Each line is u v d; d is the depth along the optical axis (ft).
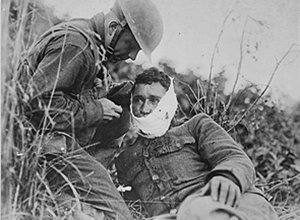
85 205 9.65
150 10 10.30
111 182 9.87
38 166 9.56
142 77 10.31
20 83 9.65
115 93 10.19
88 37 9.97
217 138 10.19
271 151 10.77
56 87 9.71
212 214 9.83
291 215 10.66
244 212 9.84
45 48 9.86
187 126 10.32
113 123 10.14
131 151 10.22
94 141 10.07
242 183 9.89
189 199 9.96
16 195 9.27
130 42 10.21
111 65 10.22
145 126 10.20
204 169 10.11
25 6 9.81
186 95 10.65
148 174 10.13
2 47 9.50
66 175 9.69
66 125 9.73
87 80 9.93
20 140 9.42
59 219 9.36
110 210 9.72
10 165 9.29
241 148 10.71
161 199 10.03
